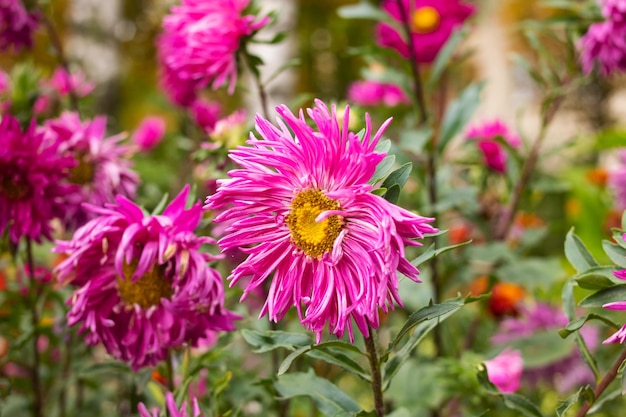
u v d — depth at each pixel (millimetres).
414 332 520
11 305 712
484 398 710
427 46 1053
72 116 750
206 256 551
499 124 983
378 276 436
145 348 573
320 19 3576
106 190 729
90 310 570
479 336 1075
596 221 1306
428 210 847
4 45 859
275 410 740
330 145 444
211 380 685
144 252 532
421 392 803
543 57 990
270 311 455
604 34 791
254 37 692
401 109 1133
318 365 795
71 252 562
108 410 879
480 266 1062
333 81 3424
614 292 484
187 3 671
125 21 2564
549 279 886
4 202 622
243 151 446
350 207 447
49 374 765
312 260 456
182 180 1108
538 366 960
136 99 2584
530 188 963
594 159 1740
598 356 955
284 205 459
